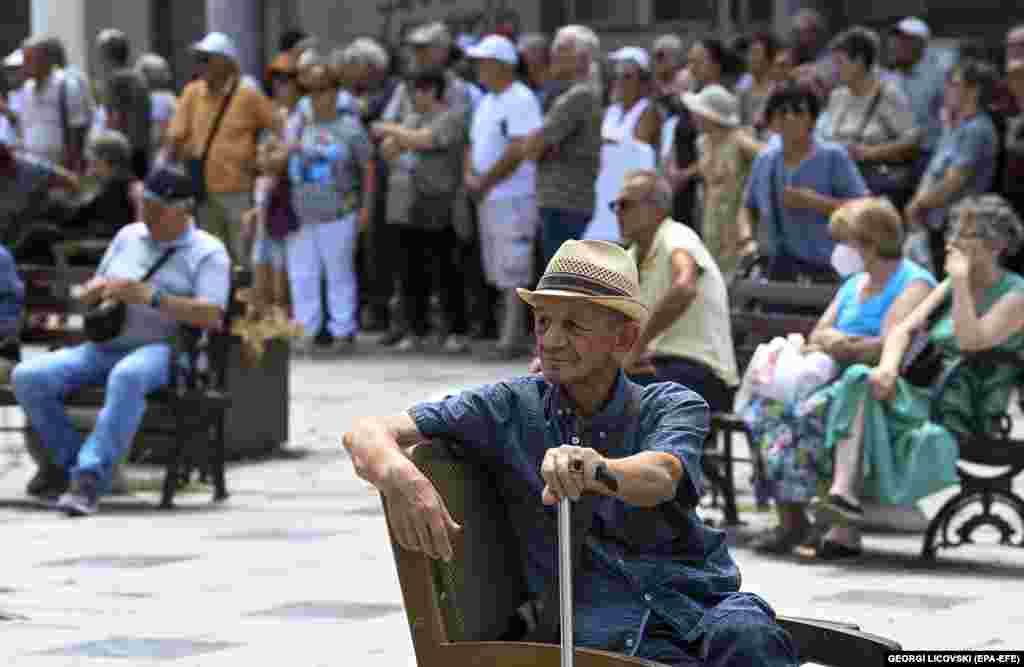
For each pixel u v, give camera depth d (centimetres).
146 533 2477
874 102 3712
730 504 2595
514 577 1144
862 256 2395
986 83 3684
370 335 5447
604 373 1138
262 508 2717
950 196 3672
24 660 1678
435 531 1027
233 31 6069
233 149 4681
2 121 5231
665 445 1105
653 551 1148
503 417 1127
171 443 2872
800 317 2661
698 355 2467
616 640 1115
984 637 1811
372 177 5200
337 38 6781
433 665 1059
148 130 5062
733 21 5481
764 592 2064
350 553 2302
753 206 3156
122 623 1856
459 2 6147
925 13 5028
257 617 1886
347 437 1077
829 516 2239
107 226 4288
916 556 2328
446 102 4750
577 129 4119
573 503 1120
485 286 4897
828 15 5266
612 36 5734
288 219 4841
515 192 4491
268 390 3312
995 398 2297
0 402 2812
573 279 1114
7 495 2870
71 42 6794
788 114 3027
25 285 3569
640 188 2430
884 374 2253
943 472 2259
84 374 2756
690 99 3822
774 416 2319
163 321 2775
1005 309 2269
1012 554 2342
